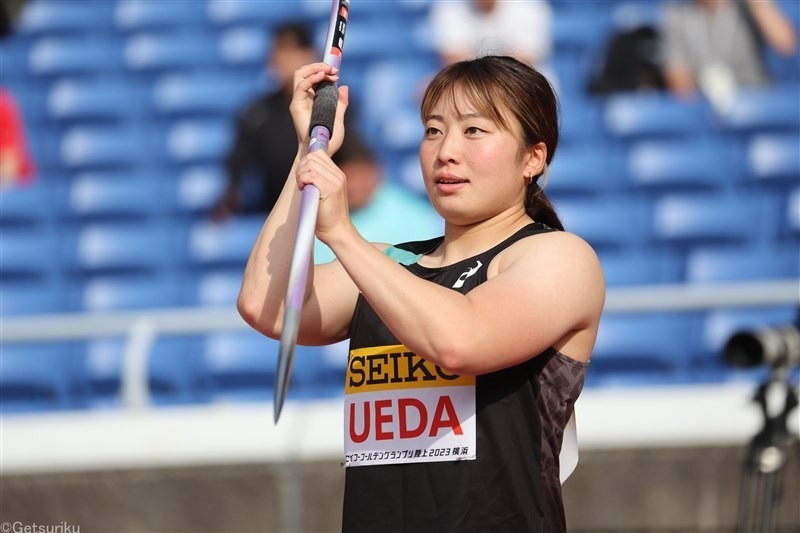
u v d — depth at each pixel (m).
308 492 13.35
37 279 24.91
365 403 7.26
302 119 7.89
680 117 25.61
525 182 7.64
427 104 7.54
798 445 12.80
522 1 27.45
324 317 7.79
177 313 14.49
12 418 14.52
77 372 19.86
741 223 23.58
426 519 6.92
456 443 6.96
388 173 25.55
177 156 27.34
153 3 30.98
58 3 31.34
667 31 26.41
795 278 22.72
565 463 7.45
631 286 22.67
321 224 6.78
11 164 27.02
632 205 24.11
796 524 12.91
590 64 27.53
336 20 8.03
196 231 24.75
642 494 13.25
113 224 25.97
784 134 25.33
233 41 29.88
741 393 13.84
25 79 29.78
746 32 26.42
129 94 28.86
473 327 6.61
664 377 19.27
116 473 13.55
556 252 7.09
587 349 7.27
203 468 13.47
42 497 13.60
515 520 6.83
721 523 13.18
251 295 7.75
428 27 28.88
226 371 19.36
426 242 8.12
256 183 23.84
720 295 13.83
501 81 7.32
